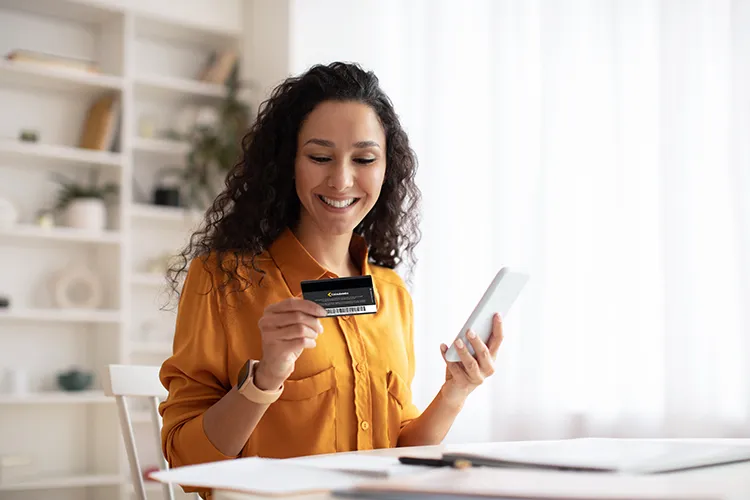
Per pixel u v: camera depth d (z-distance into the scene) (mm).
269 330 1122
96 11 3873
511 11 3410
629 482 740
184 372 1373
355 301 1120
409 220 1783
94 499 3850
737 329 2832
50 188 3887
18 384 3611
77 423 3906
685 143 2955
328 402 1403
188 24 4059
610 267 3111
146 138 4066
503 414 3234
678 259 2934
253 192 1557
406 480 749
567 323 3172
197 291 1432
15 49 3840
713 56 2943
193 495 1563
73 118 3953
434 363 3457
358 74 1531
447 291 3463
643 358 3025
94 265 3969
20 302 3785
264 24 4113
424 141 3572
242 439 1189
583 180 3188
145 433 3912
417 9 3662
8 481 3525
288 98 1533
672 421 2906
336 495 703
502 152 3365
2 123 3793
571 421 3145
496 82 3400
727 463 962
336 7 3855
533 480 749
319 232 1556
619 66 3135
